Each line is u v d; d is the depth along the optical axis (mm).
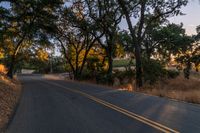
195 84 41344
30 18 45406
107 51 43750
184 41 59125
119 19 41750
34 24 45688
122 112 13375
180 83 41719
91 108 14930
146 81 36094
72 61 58625
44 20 46000
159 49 62062
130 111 13617
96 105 15961
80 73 52125
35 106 16281
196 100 17297
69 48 57844
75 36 52875
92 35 48031
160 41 60812
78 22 44750
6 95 19109
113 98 19078
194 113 12820
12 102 17875
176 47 59875
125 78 39156
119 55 59656
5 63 64125
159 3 33188
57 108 15297
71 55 58062
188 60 49250
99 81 40812
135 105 15609
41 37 50562
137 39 33469
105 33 43250
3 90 20375
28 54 62094
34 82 44156
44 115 13312
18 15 44344
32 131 10188
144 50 60844
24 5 42625
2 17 41281
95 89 26984
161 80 43125
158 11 33875
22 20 44438
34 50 61656
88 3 42000
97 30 44031
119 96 20281
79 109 14727
